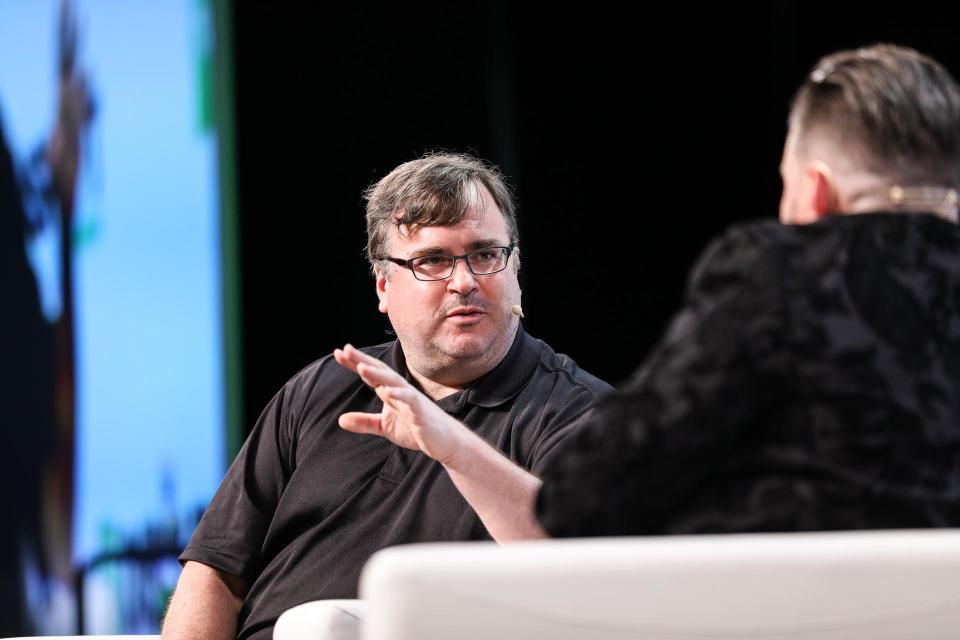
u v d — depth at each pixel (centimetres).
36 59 1129
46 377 1115
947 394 271
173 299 1149
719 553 221
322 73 1230
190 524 1138
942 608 223
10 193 1122
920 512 260
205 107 1177
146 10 1159
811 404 262
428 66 1241
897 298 271
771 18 1205
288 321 1215
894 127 284
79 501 1111
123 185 1143
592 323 1249
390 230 499
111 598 1108
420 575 215
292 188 1220
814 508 259
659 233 1245
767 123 1218
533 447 471
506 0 1241
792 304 263
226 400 1161
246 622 474
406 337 495
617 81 1246
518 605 216
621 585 218
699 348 262
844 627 221
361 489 476
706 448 262
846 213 286
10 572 1095
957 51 1127
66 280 1124
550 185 1249
